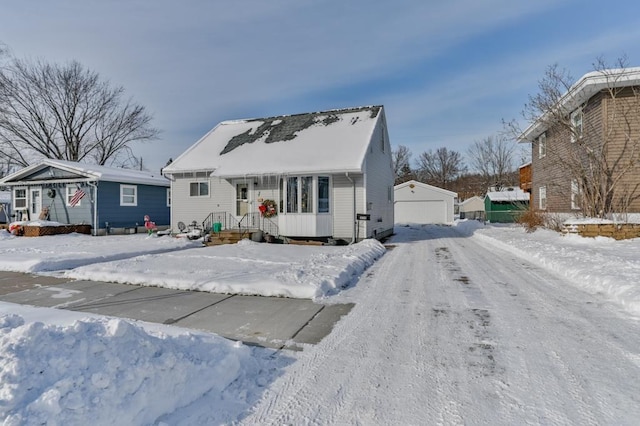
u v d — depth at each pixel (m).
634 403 2.52
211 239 13.52
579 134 12.45
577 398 2.60
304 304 5.25
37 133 28.58
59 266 8.49
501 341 3.68
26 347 2.30
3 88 25.97
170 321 4.58
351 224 12.91
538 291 5.67
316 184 12.69
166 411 2.47
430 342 3.71
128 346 2.61
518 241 11.25
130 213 19.89
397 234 19.03
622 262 6.56
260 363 3.30
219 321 4.55
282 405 2.62
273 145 14.95
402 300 5.32
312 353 3.52
